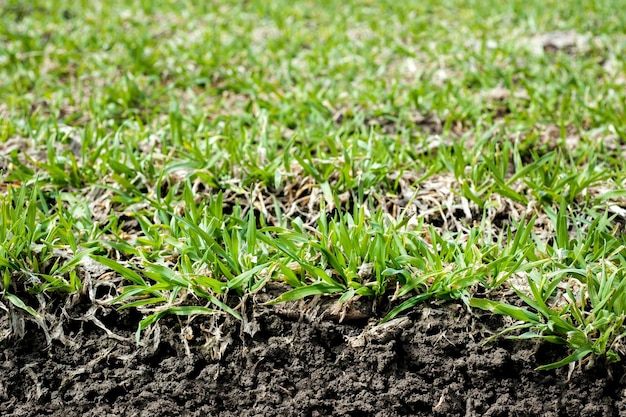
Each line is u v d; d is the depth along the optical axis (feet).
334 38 6.05
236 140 4.25
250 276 3.45
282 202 3.96
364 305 3.51
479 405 3.39
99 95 4.95
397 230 3.67
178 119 4.43
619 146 4.25
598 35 5.98
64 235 3.66
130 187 3.99
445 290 3.48
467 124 4.62
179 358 3.45
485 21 6.58
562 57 5.44
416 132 4.56
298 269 3.54
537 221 3.85
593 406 3.38
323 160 4.07
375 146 4.25
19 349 3.47
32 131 4.45
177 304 3.49
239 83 5.03
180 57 5.53
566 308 3.42
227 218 3.79
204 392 3.40
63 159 4.14
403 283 3.50
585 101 4.74
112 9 7.12
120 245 3.61
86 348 3.47
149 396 3.40
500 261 3.51
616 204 3.90
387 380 3.42
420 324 3.47
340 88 4.97
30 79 5.11
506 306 3.42
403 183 4.01
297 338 3.46
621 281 3.45
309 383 3.42
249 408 3.39
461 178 4.03
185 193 3.82
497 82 5.08
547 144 4.39
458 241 3.65
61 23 6.50
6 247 3.52
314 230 3.70
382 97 4.82
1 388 3.42
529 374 3.42
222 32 6.39
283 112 4.58
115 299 3.48
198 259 3.56
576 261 3.56
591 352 3.39
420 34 6.15
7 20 6.62
